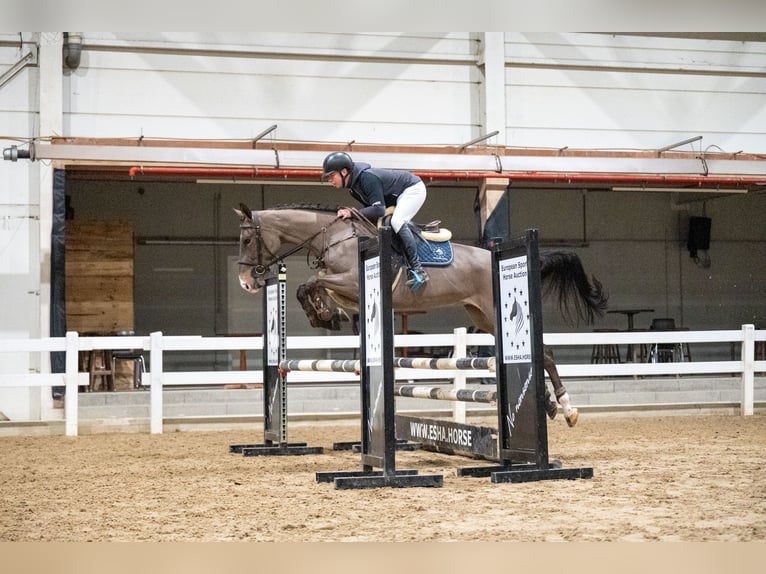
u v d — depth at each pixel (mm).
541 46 16156
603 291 9945
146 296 18234
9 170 13883
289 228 8016
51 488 6375
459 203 19688
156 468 7582
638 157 16375
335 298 8023
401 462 7953
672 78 16844
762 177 16406
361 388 6691
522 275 6645
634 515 4844
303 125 15172
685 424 11828
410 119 15602
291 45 15125
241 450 8883
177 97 14680
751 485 6004
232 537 4363
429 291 7902
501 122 15750
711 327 20531
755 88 17281
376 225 7961
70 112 14242
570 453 8219
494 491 5914
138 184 18266
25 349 11352
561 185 16234
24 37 13992
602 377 18266
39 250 13891
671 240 20484
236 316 18719
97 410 12008
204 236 18594
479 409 12930
